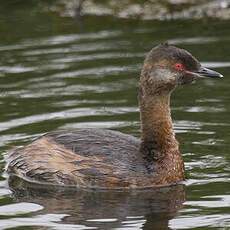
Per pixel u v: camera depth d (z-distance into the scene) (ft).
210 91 65.36
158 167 51.16
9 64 70.59
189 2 84.38
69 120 59.98
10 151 54.85
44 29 79.20
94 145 51.96
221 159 54.03
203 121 59.67
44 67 69.82
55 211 47.60
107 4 85.10
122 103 62.85
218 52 71.56
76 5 85.10
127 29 79.05
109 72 68.59
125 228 44.96
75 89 65.51
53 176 51.75
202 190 50.03
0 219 46.62
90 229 44.91
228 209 47.21
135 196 49.52
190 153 55.01
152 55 52.06
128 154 51.52
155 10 83.51
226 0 83.87
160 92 51.90
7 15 83.56
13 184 51.75
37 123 59.47
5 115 60.90
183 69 52.19
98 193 50.16
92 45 74.38
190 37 75.77
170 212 47.06
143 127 52.26
